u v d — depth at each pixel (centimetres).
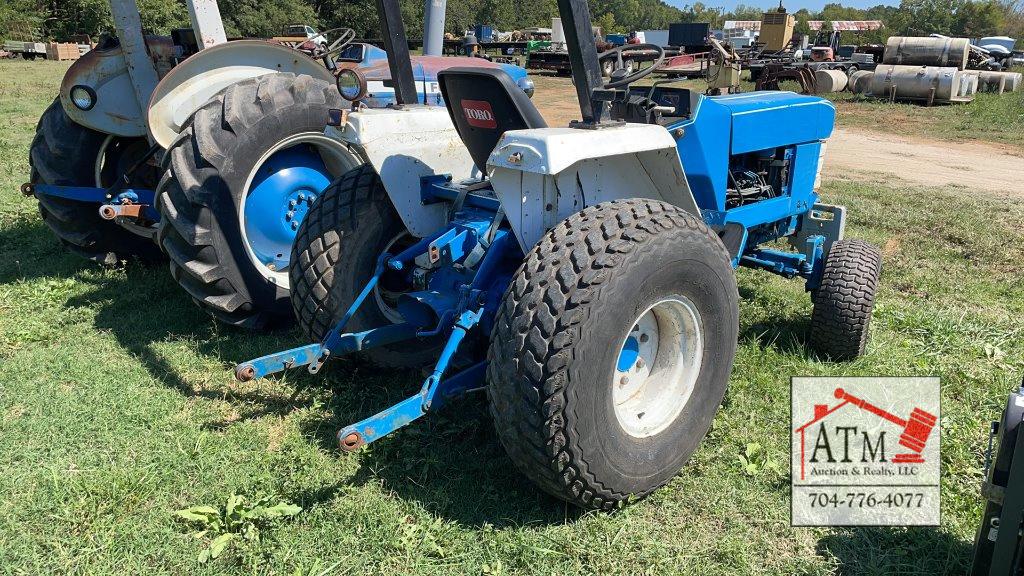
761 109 391
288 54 451
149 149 511
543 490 265
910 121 1617
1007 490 198
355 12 4859
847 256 384
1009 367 384
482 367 274
